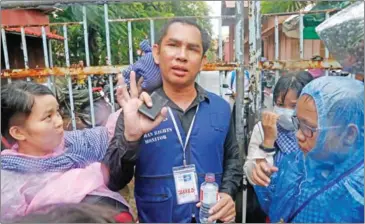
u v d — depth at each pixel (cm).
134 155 139
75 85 206
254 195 178
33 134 141
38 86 146
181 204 154
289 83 163
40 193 125
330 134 137
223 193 159
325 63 173
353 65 137
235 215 173
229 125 166
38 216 81
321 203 143
